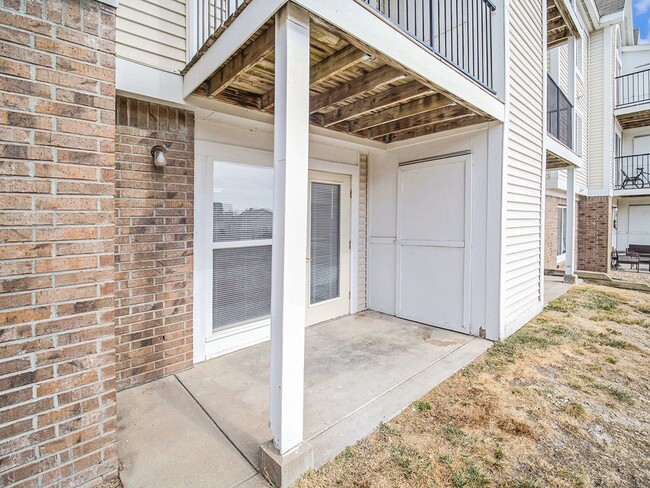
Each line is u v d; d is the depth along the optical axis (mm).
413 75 2543
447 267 4301
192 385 2850
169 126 2996
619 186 10859
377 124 3781
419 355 3488
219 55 2334
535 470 1907
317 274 4543
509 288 4203
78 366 1645
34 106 1512
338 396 2664
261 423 2312
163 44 2893
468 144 4086
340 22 1900
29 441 1524
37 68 1518
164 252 3008
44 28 1533
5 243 1456
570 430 2271
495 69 3982
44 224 1542
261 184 3715
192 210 3168
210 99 2969
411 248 4672
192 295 3197
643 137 12656
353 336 4059
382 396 2670
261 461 1857
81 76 1628
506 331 4055
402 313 4789
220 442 2111
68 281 1605
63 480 1620
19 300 1489
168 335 3043
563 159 6641
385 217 4996
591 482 1827
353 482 1794
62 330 1596
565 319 4852
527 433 2229
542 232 5320
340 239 4805
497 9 3982
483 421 2359
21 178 1486
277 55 1790
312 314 4484
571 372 3127
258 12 1902
